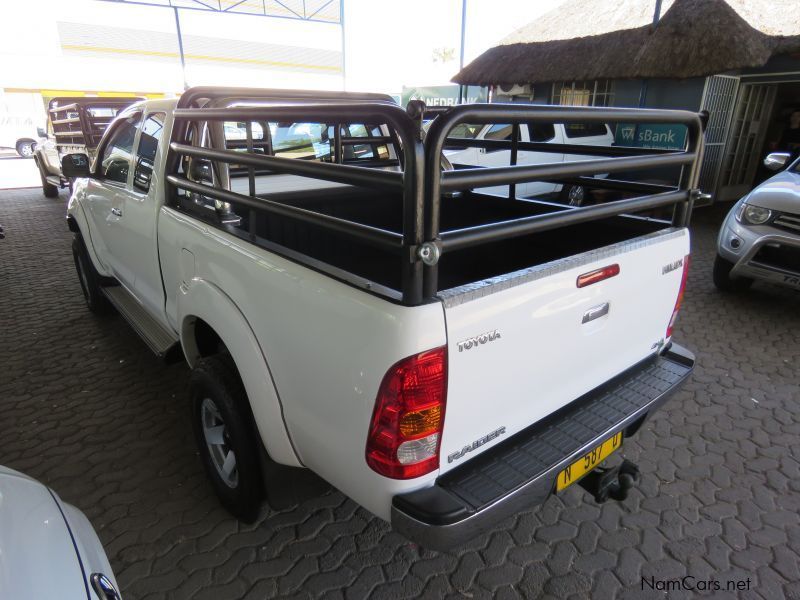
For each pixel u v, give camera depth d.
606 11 10.60
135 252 3.10
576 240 2.63
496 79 11.48
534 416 1.82
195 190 2.27
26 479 1.61
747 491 2.64
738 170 10.73
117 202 3.25
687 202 2.21
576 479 1.82
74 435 3.01
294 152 3.61
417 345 1.35
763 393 3.54
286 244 2.78
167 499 2.53
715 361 3.97
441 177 1.30
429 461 1.50
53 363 3.82
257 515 2.31
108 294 3.80
